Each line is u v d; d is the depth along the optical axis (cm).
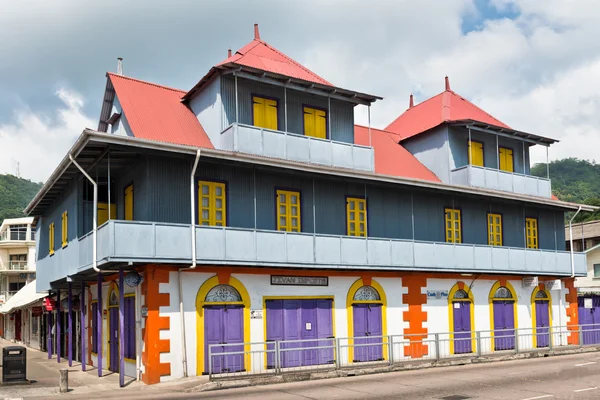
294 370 1823
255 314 1961
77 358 2633
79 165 1842
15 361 1817
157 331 1766
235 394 1520
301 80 2150
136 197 1919
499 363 2150
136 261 1683
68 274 2117
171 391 1585
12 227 6612
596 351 2584
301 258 1991
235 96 2155
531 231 2866
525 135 2848
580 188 11525
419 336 2330
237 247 1861
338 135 2355
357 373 1880
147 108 2203
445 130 2759
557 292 2861
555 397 1398
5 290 6450
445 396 1434
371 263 2156
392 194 2388
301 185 2152
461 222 2588
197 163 1794
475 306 2531
